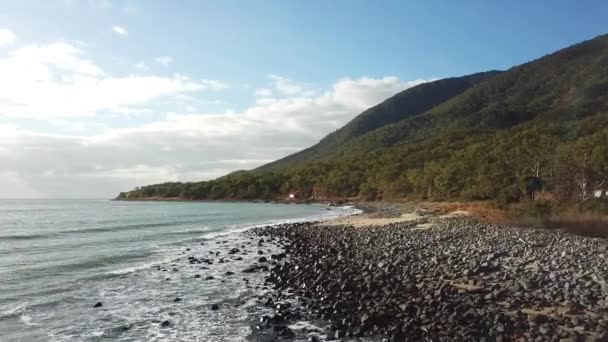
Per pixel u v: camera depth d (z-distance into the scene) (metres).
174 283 21.17
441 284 16.91
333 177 157.75
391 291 16.44
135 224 57.16
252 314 15.84
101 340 13.52
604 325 11.36
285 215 80.31
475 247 24.34
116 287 20.44
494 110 195.88
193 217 74.25
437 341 11.50
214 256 29.70
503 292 15.03
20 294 19.06
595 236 28.48
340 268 21.86
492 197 79.94
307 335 13.28
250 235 43.25
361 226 44.78
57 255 29.86
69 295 18.94
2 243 36.41
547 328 11.43
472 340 11.26
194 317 15.68
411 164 135.88
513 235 28.69
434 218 47.97
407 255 23.78
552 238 26.59
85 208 118.50
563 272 16.97
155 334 14.02
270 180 181.38
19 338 13.66
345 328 13.43
